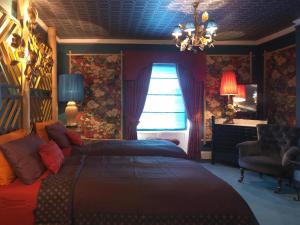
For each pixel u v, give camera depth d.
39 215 2.21
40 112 4.54
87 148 4.10
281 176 4.21
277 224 3.21
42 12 4.46
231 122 6.04
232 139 5.80
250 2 4.09
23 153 2.54
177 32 3.94
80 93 5.55
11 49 3.34
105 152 3.91
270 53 5.98
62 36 5.99
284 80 5.57
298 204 3.82
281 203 3.85
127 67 6.17
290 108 5.40
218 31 5.66
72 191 2.31
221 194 2.30
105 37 6.12
